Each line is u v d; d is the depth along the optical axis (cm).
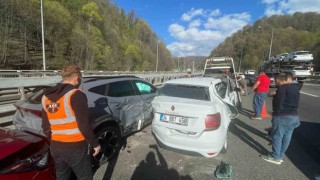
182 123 414
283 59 2520
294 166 425
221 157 458
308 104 1117
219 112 411
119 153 463
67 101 234
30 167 261
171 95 477
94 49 5284
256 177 381
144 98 588
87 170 262
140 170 397
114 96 490
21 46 3403
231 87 729
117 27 8562
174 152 473
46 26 4000
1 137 287
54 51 4081
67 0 5978
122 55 7150
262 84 765
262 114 844
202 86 475
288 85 413
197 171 399
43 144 296
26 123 372
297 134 620
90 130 243
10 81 592
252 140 563
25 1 3716
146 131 605
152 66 9350
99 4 8250
